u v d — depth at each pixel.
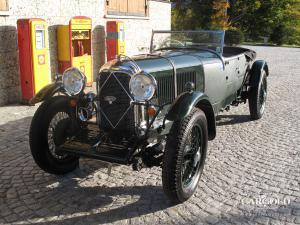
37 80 7.48
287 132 6.09
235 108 7.69
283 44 36.00
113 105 3.87
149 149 3.68
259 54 21.52
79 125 4.12
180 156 3.43
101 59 10.99
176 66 4.45
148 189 4.02
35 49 7.35
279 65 15.64
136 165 3.54
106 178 4.29
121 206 3.67
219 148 5.32
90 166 4.61
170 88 4.37
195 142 3.84
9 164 4.64
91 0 10.20
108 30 10.29
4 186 4.06
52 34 8.85
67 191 3.96
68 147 3.83
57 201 3.75
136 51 12.84
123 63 3.81
